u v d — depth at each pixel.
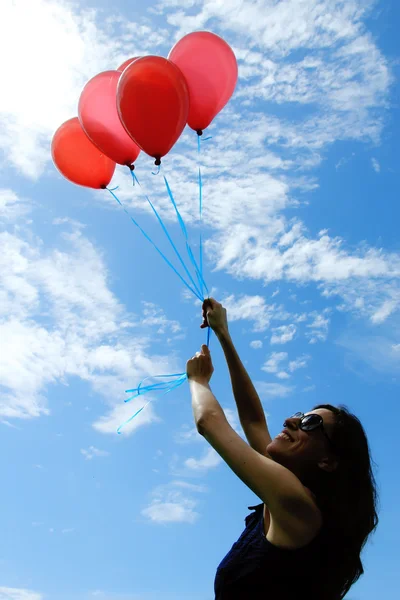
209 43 4.13
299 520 2.01
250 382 2.81
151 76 3.84
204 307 2.95
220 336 2.87
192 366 2.54
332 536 2.08
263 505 2.25
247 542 2.12
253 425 2.73
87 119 4.17
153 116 3.86
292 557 2.01
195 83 4.11
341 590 2.11
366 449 2.26
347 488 2.18
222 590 2.07
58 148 4.56
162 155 4.03
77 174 4.57
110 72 4.27
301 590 2.01
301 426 2.25
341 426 2.24
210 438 2.15
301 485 2.07
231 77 4.20
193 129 4.31
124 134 4.17
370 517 2.19
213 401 2.28
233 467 2.06
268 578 2.01
